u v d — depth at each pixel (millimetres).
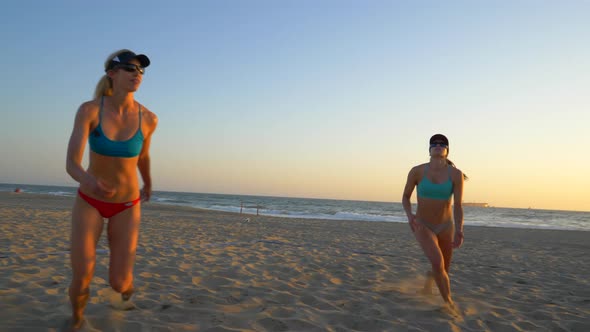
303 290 4301
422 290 4344
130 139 2559
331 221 20672
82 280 2512
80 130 2375
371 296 4137
